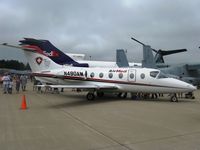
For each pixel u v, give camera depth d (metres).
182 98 20.19
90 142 6.80
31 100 17.83
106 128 8.59
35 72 21.36
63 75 20.20
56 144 6.64
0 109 13.27
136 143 6.70
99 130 8.27
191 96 19.89
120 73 18.52
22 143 6.75
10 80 24.05
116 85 18.56
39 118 10.57
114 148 6.25
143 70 18.08
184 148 6.23
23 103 13.52
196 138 7.19
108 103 16.14
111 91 18.98
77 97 20.14
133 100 18.08
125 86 18.39
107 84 18.77
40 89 26.02
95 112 12.29
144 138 7.21
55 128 8.61
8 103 15.91
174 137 7.31
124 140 6.99
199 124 9.23
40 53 21.19
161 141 6.87
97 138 7.22
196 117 10.74
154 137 7.32
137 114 11.62
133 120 10.08
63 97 20.19
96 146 6.43
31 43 21.95
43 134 7.74
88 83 19.41
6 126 8.95
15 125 9.12
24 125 9.11
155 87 17.50
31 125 9.12
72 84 20.12
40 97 20.12
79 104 15.61
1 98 19.09
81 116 11.09
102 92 19.84
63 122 9.68
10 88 23.95
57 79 20.56
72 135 7.60
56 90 25.89
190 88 16.80
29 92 25.53
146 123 9.45
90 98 18.00
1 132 8.02
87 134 7.72
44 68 21.14
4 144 6.66
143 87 17.88
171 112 12.21
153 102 16.80
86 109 13.38
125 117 10.80
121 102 16.72
